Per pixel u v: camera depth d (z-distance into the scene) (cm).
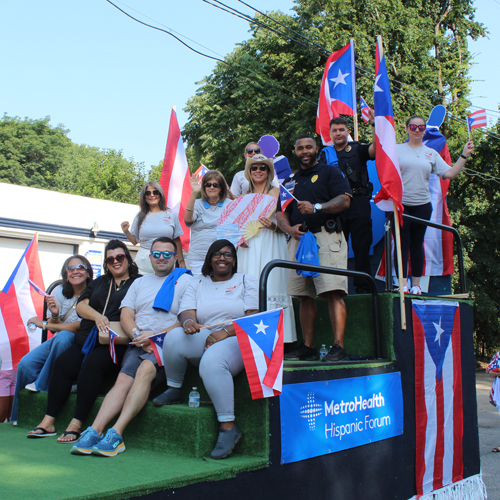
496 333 2180
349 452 379
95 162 4950
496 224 2017
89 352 411
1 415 543
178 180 757
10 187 1208
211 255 387
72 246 1323
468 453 532
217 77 2091
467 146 560
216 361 327
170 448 334
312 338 458
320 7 1917
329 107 672
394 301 447
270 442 318
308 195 452
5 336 562
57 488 255
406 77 1823
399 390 437
